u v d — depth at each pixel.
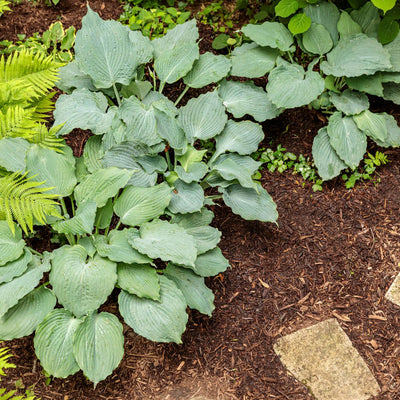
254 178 3.77
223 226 3.70
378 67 3.62
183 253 3.27
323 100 3.80
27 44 3.98
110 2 4.17
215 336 3.44
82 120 3.58
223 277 3.57
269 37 3.75
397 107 3.92
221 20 4.18
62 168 3.45
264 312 3.49
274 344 3.41
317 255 3.62
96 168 3.55
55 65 3.59
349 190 3.76
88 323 3.22
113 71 3.69
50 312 3.25
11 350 3.38
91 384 3.34
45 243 3.58
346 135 3.69
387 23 3.71
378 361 3.36
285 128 3.90
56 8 4.14
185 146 3.60
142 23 4.05
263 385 3.33
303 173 3.78
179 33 3.85
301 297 3.52
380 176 3.78
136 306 3.26
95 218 3.44
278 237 3.66
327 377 3.33
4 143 3.44
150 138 3.56
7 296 3.20
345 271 3.57
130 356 3.40
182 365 3.38
